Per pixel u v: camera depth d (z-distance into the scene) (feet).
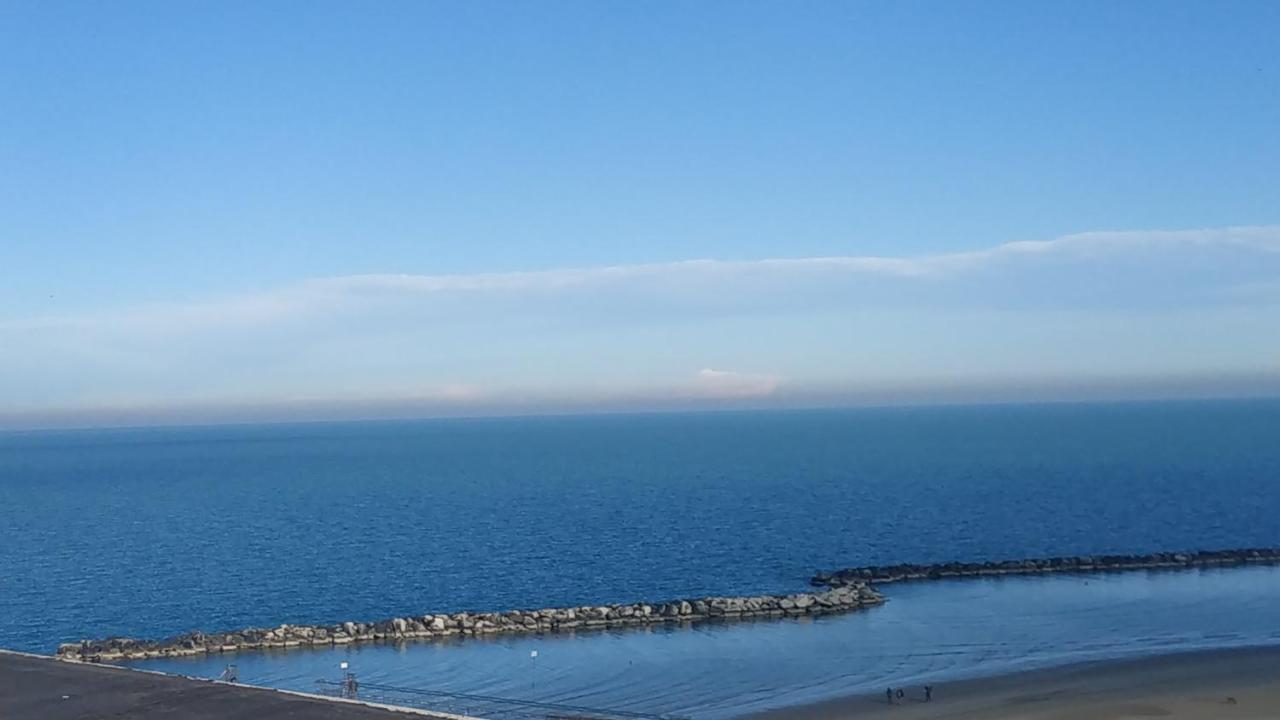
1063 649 174.19
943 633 189.57
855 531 338.95
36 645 200.95
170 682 96.73
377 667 170.40
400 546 322.55
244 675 165.99
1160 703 138.72
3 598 247.91
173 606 235.81
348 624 195.00
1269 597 220.64
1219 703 138.21
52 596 249.75
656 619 204.13
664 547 310.24
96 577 275.39
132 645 183.01
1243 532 322.14
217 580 267.39
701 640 187.62
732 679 157.99
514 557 295.89
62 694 92.22
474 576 266.98
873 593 223.92
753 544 313.94
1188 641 179.11
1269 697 140.97
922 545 308.19
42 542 351.87
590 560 288.71
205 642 184.34
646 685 155.12
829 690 150.10
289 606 233.76
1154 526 337.52
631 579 260.42
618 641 187.83
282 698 90.63
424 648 184.24
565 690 152.76
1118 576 249.34
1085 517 362.74
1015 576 250.78
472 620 198.39
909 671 160.86
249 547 327.06
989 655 170.81
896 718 134.62
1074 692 145.38
